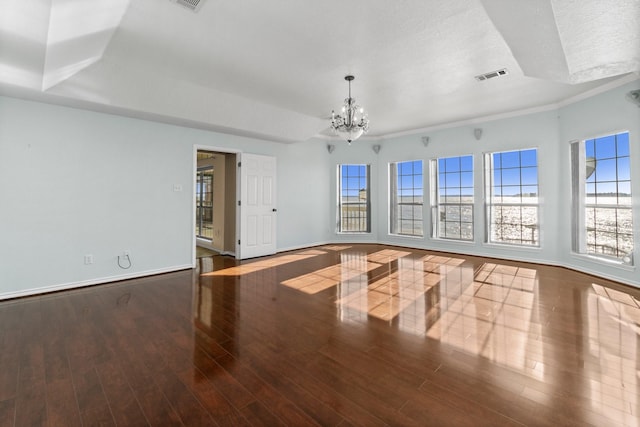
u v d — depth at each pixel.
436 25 2.72
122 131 4.32
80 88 3.47
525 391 1.84
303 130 5.97
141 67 3.55
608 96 4.19
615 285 3.99
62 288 3.84
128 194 4.37
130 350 2.34
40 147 3.68
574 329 2.69
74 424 1.58
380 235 7.56
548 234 5.18
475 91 4.43
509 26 2.26
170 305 3.33
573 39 2.29
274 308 3.25
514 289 3.86
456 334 2.62
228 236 6.38
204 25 2.71
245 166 5.84
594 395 1.80
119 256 4.30
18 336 2.56
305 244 7.07
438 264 5.32
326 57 3.33
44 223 3.72
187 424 1.58
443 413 1.65
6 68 2.77
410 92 4.43
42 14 1.84
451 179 6.41
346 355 2.28
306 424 1.58
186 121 4.66
